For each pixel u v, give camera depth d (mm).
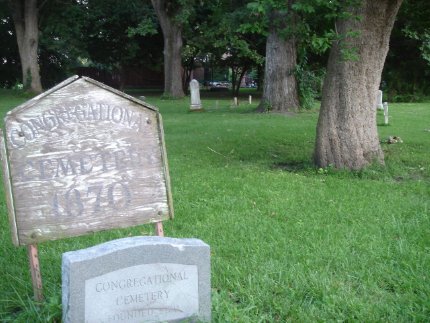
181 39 31922
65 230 3844
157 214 4160
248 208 6793
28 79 31828
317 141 9727
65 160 3834
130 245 3338
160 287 3443
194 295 3551
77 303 3219
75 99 3855
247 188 7863
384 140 13172
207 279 3584
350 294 4180
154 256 3398
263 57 31219
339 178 8883
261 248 5215
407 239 5484
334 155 9531
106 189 3973
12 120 3668
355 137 9414
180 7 30312
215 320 3689
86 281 3227
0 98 30109
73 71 45250
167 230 5848
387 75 32594
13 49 40062
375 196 7488
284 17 9836
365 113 9445
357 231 5762
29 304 3883
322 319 3801
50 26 34812
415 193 7777
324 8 8812
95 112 3924
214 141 13055
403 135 14289
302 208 6766
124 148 4031
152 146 4137
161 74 48781
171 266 3457
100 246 3359
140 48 40812
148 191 4121
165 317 3480
